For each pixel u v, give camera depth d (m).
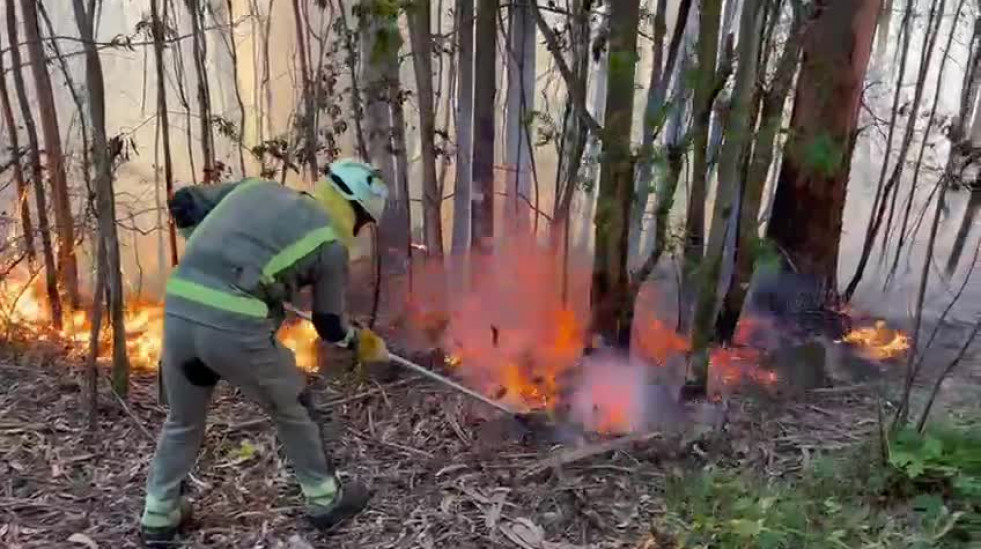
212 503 3.15
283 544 2.93
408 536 2.99
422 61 4.04
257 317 2.69
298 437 2.90
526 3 4.29
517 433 3.62
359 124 4.31
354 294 4.79
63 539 2.92
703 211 3.89
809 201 4.59
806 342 4.31
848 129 4.52
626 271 4.02
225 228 2.71
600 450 3.45
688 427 3.62
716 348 4.25
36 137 4.37
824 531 2.92
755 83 3.71
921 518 3.03
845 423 3.76
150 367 4.17
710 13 3.27
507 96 5.02
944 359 4.49
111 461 3.39
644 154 3.57
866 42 4.41
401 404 3.86
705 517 2.97
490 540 2.97
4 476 3.26
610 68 3.60
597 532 3.01
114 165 4.70
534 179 5.20
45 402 3.81
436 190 4.29
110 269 3.67
